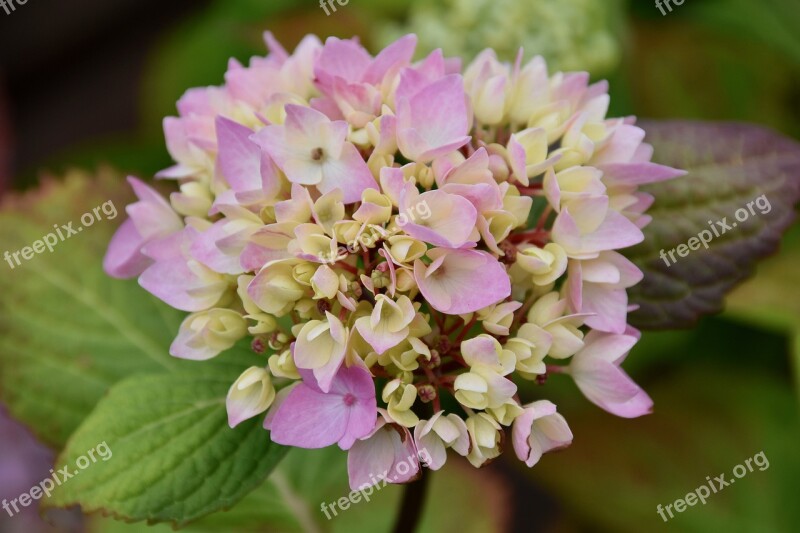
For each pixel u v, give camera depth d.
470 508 0.57
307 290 0.40
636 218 0.43
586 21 0.58
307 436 0.39
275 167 0.40
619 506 0.57
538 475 0.58
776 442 0.58
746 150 0.47
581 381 0.41
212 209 0.41
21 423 0.49
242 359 0.44
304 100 0.42
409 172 0.40
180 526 0.42
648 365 0.61
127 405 0.43
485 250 0.41
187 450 0.43
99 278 0.51
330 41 0.42
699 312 0.46
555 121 0.42
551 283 0.41
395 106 0.41
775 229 0.47
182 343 0.41
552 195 0.41
